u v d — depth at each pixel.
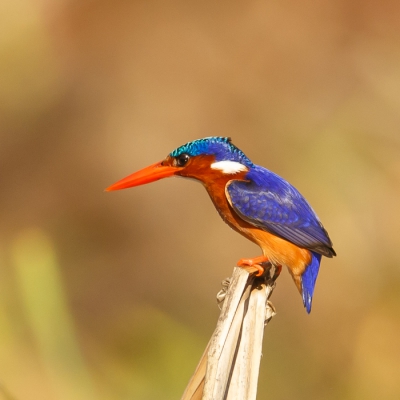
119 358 10.93
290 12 14.01
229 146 7.77
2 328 9.04
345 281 11.76
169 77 14.59
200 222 14.52
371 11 13.43
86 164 14.93
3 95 15.01
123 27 14.81
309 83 13.46
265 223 7.37
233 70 14.24
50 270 7.27
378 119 12.45
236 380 5.09
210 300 13.52
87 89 15.09
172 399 10.23
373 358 11.20
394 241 11.57
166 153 14.43
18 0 14.49
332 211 11.92
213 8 14.42
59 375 7.34
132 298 13.59
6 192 14.89
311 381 11.23
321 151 12.49
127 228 14.47
